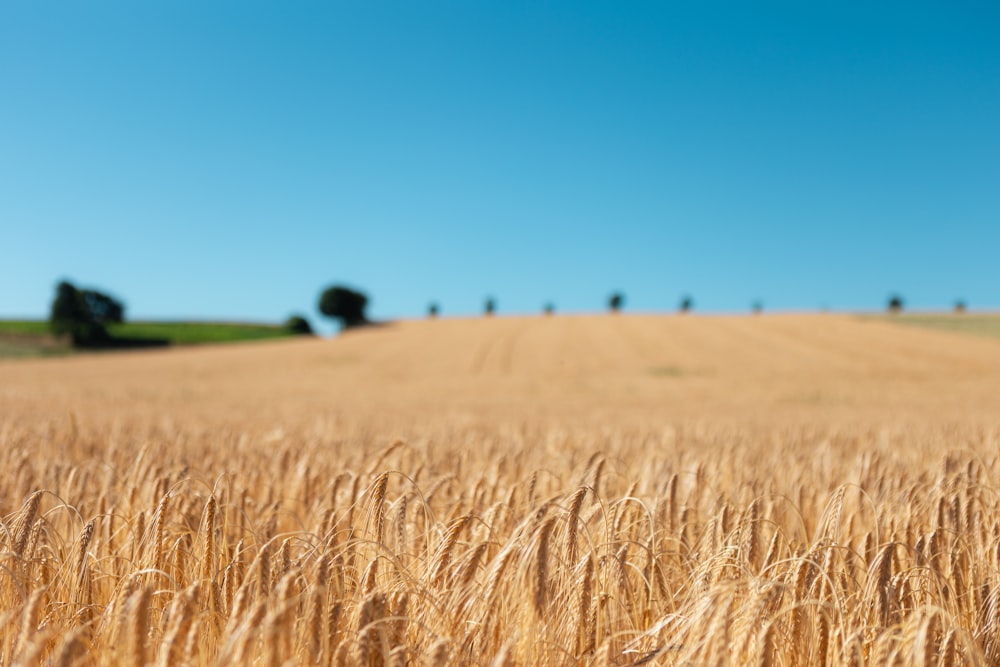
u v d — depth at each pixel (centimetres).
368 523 338
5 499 513
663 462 592
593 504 396
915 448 956
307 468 527
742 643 252
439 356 6419
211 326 10831
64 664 207
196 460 745
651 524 342
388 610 266
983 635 319
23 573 311
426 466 538
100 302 9369
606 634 293
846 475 687
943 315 9156
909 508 409
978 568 369
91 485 545
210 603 291
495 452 812
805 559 297
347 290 10800
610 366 5719
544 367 5741
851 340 6694
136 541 361
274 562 322
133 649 230
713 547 383
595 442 990
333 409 2417
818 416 2175
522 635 274
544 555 278
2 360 6881
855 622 306
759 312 10094
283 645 232
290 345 7850
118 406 2361
